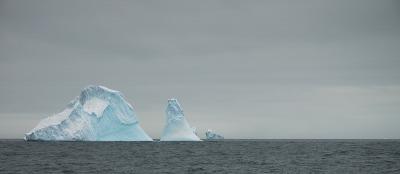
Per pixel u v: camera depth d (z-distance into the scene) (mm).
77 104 155375
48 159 87375
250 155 103188
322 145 166125
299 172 65625
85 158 90875
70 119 153125
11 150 114375
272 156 99375
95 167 72625
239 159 90312
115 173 64812
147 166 75188
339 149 128875
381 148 133500
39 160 84688
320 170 68125
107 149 124062
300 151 119500
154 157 95562
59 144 145875
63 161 83125
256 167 73188
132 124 161625
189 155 103438
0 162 79750
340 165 75312
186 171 67625
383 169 68812
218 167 73438
